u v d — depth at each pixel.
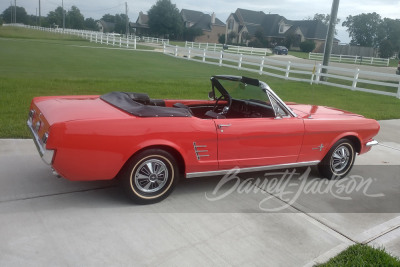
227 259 3.23
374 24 79.00
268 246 3.49
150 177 4.02
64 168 3.60
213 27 88.31
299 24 74.00
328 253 3.44
